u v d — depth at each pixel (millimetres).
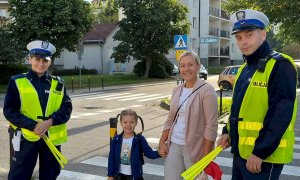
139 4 33906
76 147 8727
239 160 3229
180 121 4145
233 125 3250
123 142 4504
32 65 4305
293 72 2967
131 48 35156
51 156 4414
